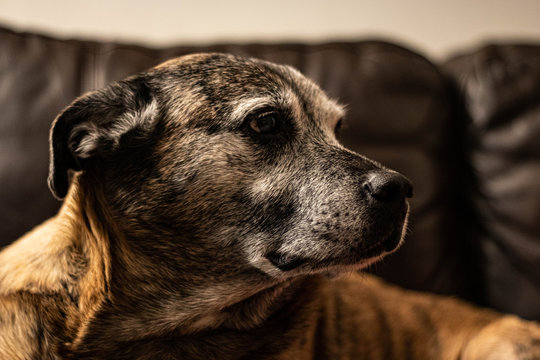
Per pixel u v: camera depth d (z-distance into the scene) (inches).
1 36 28.7
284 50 30.9
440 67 33.1
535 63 29.9
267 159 20.7
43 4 35.6
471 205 30.1
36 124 27.5
